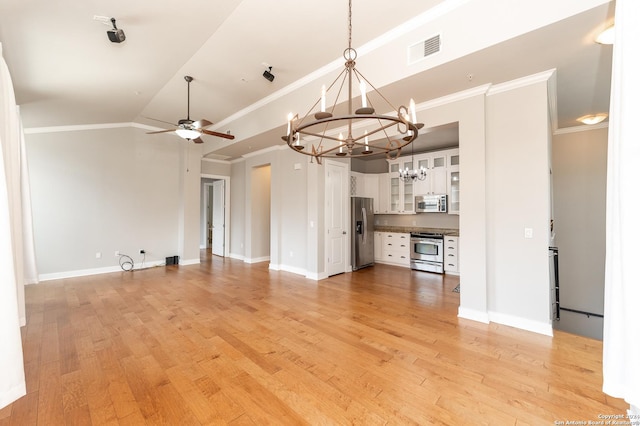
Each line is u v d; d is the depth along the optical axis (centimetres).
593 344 266
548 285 289
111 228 579
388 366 229
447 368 226
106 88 407
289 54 338
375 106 370
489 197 323
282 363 234
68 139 532
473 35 248
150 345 265
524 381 208
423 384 205
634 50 92
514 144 307
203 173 734
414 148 627
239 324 315
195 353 250
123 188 593
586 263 470
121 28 279
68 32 276
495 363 233
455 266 559
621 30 97
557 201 492
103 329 300
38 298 407
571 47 241
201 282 501
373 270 609
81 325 311
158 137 641
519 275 305
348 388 201
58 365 229
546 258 289
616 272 99
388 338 280
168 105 492
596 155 463
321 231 535
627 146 93
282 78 397
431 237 591
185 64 359
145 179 622
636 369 92
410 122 158
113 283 491
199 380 210
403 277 543
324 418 172
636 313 92
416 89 320
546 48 242
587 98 353
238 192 755
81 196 545
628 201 93
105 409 179
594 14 201
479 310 322
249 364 232
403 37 293
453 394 194
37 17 250
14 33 266
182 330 298
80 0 238
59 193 523
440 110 348
